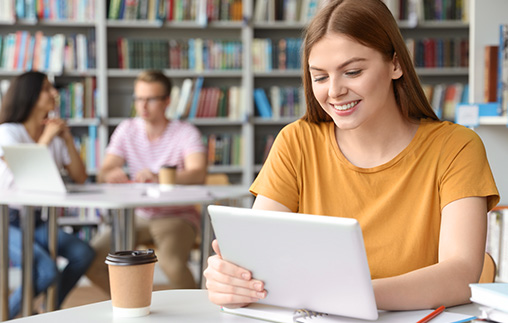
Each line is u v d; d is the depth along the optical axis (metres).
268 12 4.79
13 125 3.20
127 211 2.64
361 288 0.96
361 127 1.32
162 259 3.17
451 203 1.24
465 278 1.12
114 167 3.56
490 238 2.12
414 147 1.31
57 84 4.57
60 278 3.11
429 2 4.82
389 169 1.31
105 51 4.59
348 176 1.34
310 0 4.80
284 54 4.80
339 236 0.93
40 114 3.29
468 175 1.25
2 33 4.66
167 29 4.88
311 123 1.43
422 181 1.30
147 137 3.59
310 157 1.40
